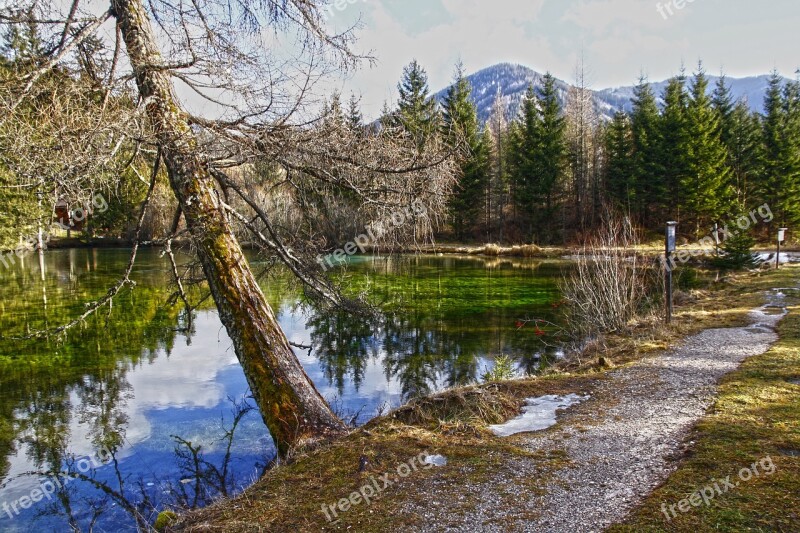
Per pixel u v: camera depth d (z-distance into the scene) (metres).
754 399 5.19
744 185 36.53
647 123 37.72
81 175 4.25
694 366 6.85
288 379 5.33
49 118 4.13
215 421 7.25
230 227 5.86
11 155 3.92
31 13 4.75
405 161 5.99
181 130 5.18
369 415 7.22
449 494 3.66
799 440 4.04
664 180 34.94
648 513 3.16
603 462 4.06
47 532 4.60
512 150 41.34
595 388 6.28
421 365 10.10
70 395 8.36
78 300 17.00
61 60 4.72
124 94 4.79
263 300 5.65
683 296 13.87
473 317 14.47
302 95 5.14
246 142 5.25
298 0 5.69
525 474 3.92
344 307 6.78
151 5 5.33
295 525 3.40
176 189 5.45
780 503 3.13
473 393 5.79
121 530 4.59
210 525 3.51
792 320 9.25
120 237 36.34
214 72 4.86
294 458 4.59
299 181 6.28
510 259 32.06
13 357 10.67
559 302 16.08
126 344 11.84
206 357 10.70
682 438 4.39
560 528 3.11
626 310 11.57
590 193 42.66
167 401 8.10
